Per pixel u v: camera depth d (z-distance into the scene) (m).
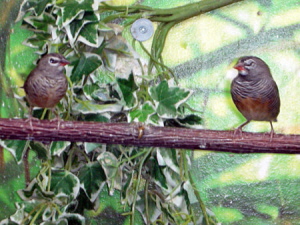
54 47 4.91
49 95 4.46
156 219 5.05
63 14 4.66
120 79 4.77
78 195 4.96
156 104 4.67
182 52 5.34
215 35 5.33
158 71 5.11
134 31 5.19
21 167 5.41
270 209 5.18
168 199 4.79
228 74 5.28
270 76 4.52
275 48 5.26
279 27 5.28
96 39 4.75
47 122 4.07
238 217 5.20
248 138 4.13
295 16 5.27
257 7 5.31
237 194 5.22
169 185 4.89
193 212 4.98
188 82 5.30
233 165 5.25
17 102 5.37
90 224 5.34
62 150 4.64
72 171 5.10
